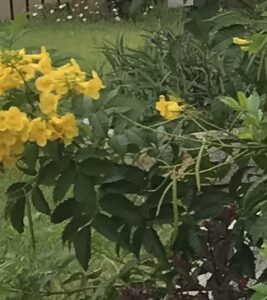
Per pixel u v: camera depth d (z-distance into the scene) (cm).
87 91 236
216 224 265
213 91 351
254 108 217
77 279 303
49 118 231
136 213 250
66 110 239
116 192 249
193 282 266
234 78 265
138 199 281
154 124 248
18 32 266
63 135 232
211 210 257
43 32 1045
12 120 228
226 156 254
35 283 291
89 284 321
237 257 265
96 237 335
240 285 263
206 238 264
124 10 1130
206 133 235
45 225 426
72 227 252
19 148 233
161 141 245
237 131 249
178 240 262
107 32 1031
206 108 324
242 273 266
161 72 372
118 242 253
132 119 241
